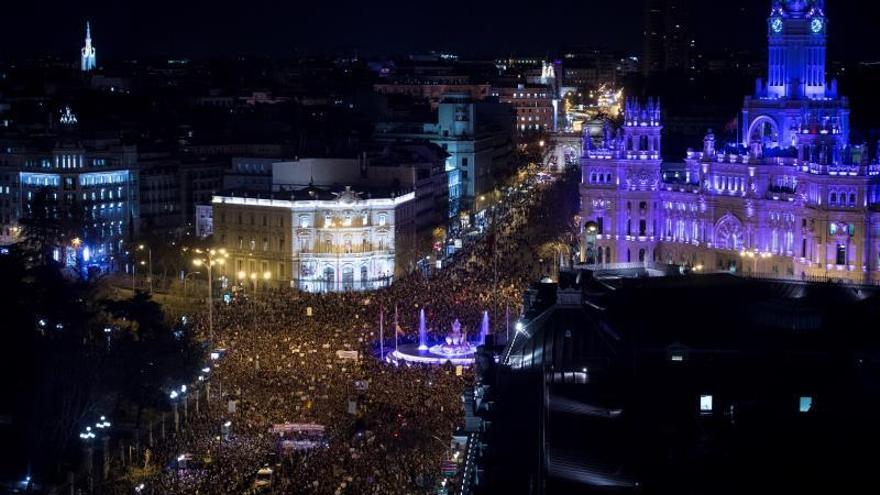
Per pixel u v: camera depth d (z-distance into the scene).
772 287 175.00
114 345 190.50
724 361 138.00
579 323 139.62
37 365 177.00
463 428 147.50
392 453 154.25
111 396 181.25
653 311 156.25
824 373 133.50
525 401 123.75
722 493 102.12
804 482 104.25
